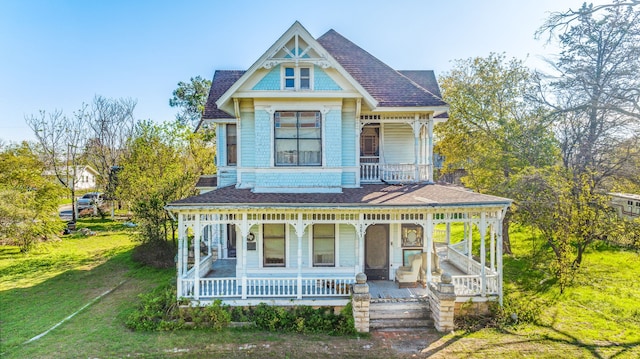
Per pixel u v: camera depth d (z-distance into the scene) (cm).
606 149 1509
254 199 1180
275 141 1312
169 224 1998
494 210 1181
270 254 1327
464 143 2364
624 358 901
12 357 879
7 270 1752
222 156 1661
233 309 1116
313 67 1280
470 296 1151
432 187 1362
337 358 898
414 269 1277
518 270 1686
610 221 1502
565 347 960
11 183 2533
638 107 1162
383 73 1580
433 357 906
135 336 1004
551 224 1545
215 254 1705
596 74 1310
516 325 1102
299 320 1064
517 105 2156
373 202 1147
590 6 1176
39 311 1196
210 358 888
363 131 1549
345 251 1333
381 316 1102
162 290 1281
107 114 4238
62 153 3669
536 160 1873
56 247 2305
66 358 877
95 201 3784
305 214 1188
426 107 1398
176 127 2688
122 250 2205
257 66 1255
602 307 1235
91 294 1375
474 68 2308
